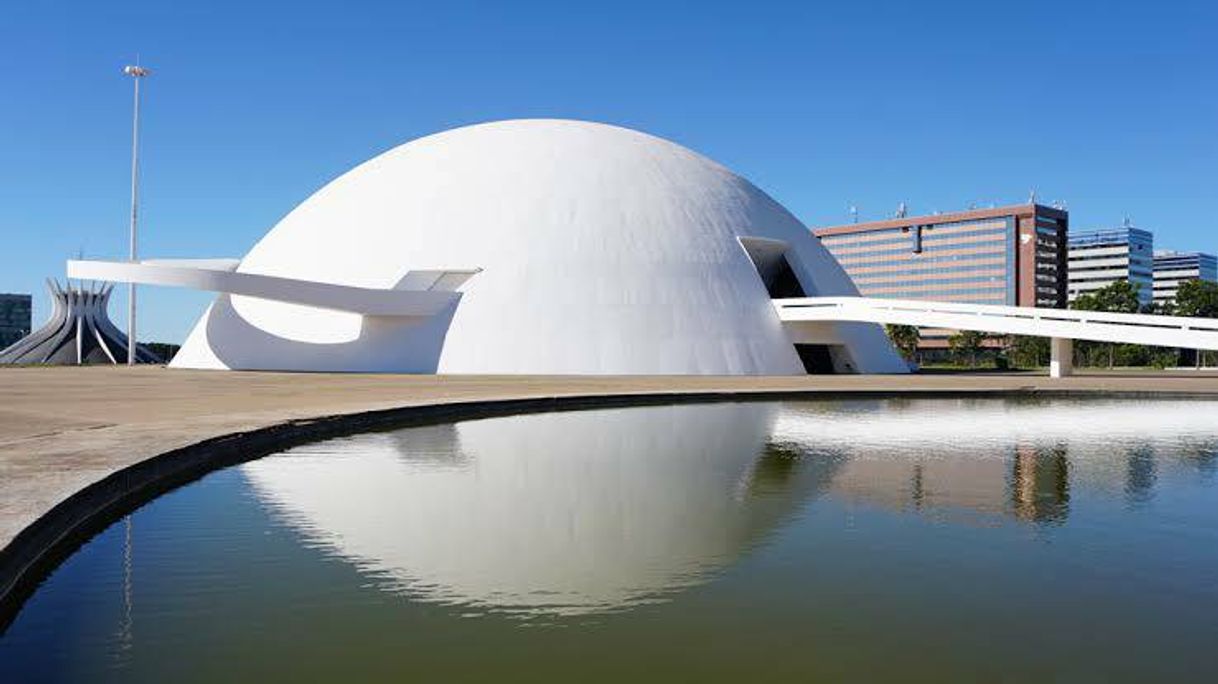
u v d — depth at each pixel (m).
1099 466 12.23
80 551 7.23
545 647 5.17
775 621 5.66
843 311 39.47
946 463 12.42
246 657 4.98
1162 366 81.31
